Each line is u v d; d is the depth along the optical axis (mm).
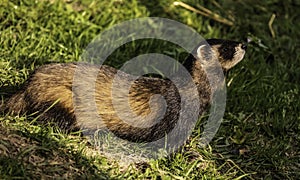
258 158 8906
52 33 10719
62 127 8234
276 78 10828
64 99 8141
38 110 8180
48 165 7422
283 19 12789
